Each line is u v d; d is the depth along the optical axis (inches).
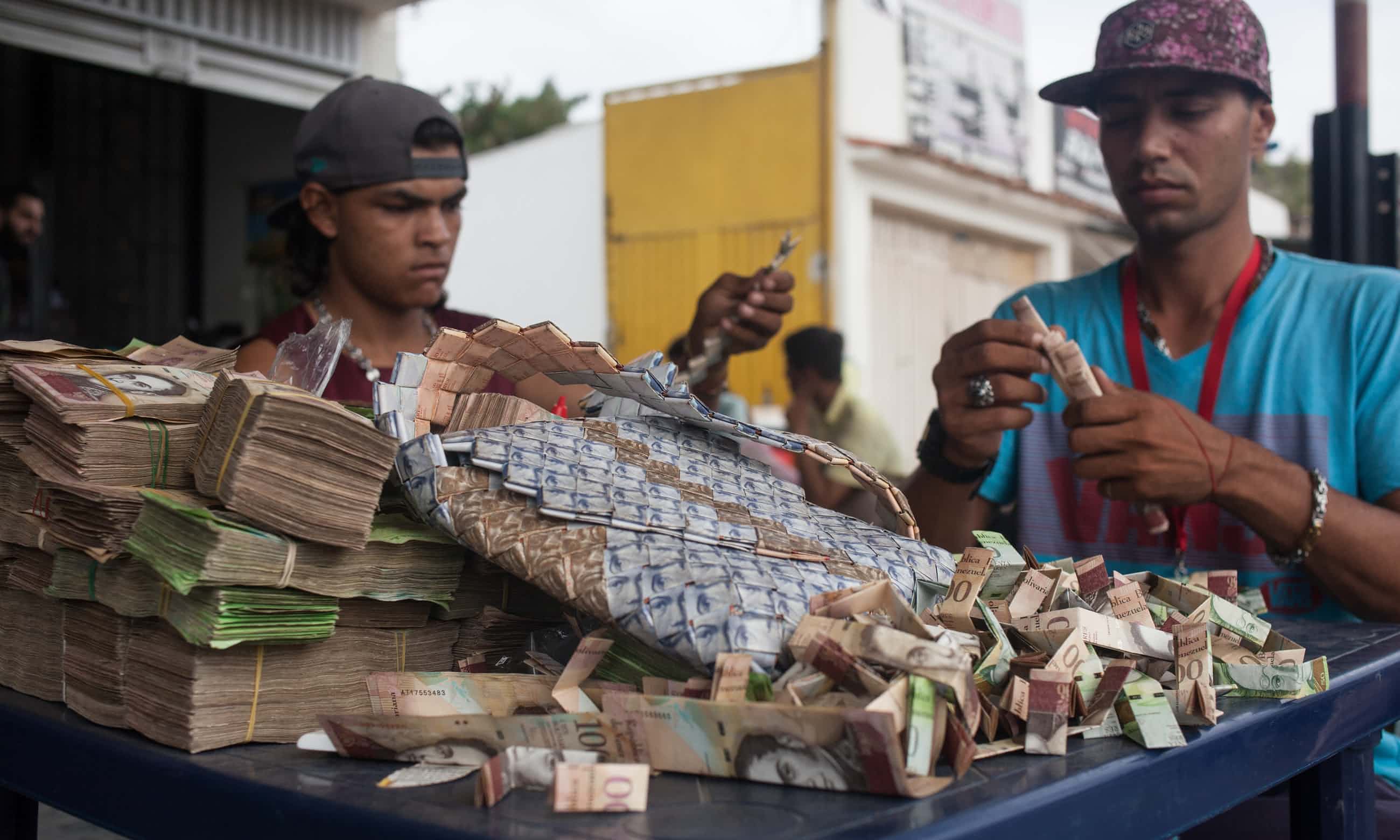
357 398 57.4
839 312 247.3
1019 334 49.6
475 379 33.7
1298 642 41.0
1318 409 56.0
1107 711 26.7
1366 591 47.0
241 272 240.2
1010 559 33.0
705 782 23.0
